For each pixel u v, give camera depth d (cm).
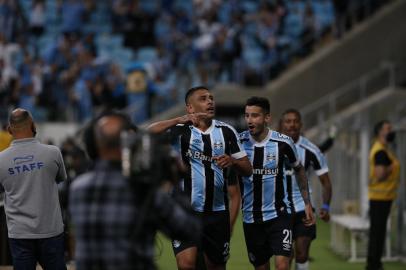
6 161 1540
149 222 990
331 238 2962
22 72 4344
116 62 4766
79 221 991
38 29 5075
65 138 3856
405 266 2483
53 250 1555
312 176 3553
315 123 4378
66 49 4547
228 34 4631
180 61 4712
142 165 979
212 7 5034
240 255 2677
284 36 4994
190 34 4912
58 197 1573
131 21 5044
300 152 1944
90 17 5128
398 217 2605
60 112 4259
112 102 4206
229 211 1631
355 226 2575
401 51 4656
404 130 2594
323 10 5306
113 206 982
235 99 4409
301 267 1878
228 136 1608
